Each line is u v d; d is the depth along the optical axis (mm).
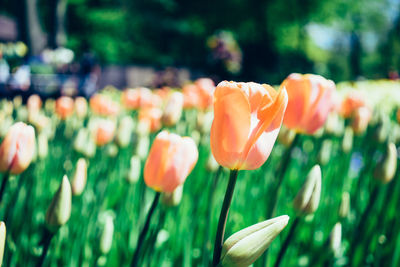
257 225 566
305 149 1615
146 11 11891
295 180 1355
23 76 3447
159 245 917
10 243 818
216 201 1092
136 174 908
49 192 1201
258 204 1038
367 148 1338
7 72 3406
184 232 936
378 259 875
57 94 3736
